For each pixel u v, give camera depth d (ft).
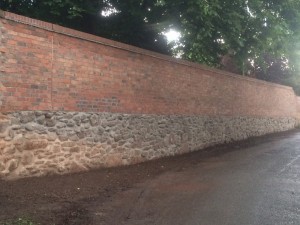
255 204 23.20
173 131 44.93
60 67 29.45
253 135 69.92
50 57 28.58
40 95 27.81
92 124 32.60
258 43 53.01
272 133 78.69
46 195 23.94
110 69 34.81
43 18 40.52
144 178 31.91
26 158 26.61
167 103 43.83
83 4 40.32
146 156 39.86
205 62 58.29
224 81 58.54
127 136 37.01
